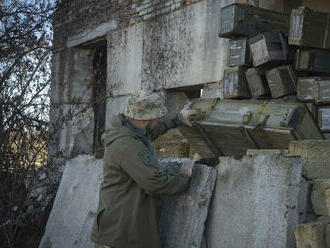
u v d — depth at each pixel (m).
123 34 7.34
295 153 3.03
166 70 6.40
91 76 8.88
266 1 5.36
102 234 2.86
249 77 4.59
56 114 8.21
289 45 4.49
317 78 4.07
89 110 8.32
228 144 4.28
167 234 3.19
